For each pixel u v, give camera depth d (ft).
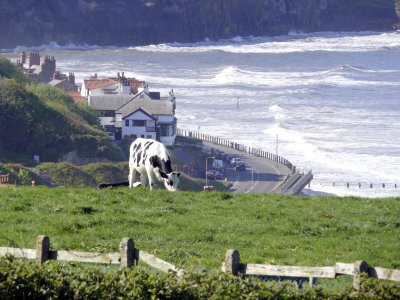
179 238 130.31
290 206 156.25
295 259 121.49
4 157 399.65
